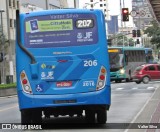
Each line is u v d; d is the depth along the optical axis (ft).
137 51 276.62
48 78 67.21
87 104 67.10
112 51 264.72
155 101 115.14
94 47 67.82
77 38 67.87
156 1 124.88
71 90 66.90
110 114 89.76
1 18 283.18
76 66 67.41
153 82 248.93
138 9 231.50
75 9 68.59
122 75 263.29
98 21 68.18
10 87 201.26
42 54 67.56
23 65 67.67
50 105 66.85
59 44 67.72
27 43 67.92
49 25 68.03
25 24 68.13
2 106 127.03
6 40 264.93
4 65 276.21
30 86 67.26
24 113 69.77
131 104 112.98
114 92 169.07
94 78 67.26
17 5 341.82
